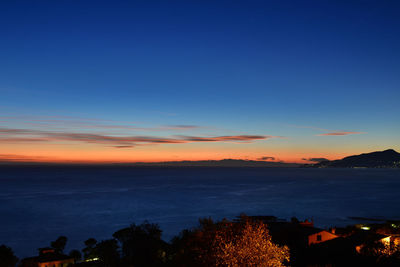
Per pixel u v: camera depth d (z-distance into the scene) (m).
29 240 94.88
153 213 141.50
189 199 192.62
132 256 40.00
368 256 35.44
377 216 129.88
